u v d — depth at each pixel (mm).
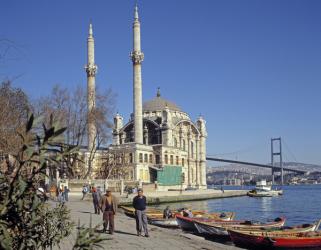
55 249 17156
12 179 6164
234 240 28875
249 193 129875
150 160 122500
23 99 46812
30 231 6492
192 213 41562
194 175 149125
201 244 22734
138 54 113562
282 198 121688
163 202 84188
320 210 74438
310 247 27656
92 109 81750
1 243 5828
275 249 27188
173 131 140625
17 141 22297
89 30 115625
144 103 153875
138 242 22125
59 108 71312
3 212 5922
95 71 114438
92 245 6727
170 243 22312
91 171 88875
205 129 158125
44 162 5914
